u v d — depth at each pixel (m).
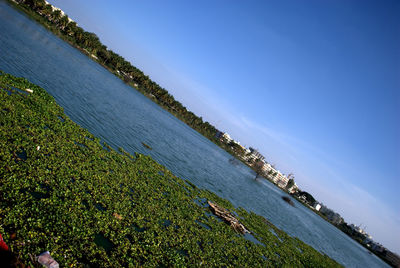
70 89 43.06
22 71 35.09
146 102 137.75
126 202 17.80
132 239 14.38
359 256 92.75
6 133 16.61
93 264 10.84
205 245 19.17
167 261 14.37
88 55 148.38
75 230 11.83
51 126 22.70
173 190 26.98
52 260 9.27
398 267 171.62
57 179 15.12
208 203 30.23
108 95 65.56
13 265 8.16
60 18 138.62
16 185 12.36
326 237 83.25
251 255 23.12
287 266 25.95
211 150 123.50
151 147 42.16
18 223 10.25
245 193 60.62
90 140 25.72
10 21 70.75
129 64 176.25
